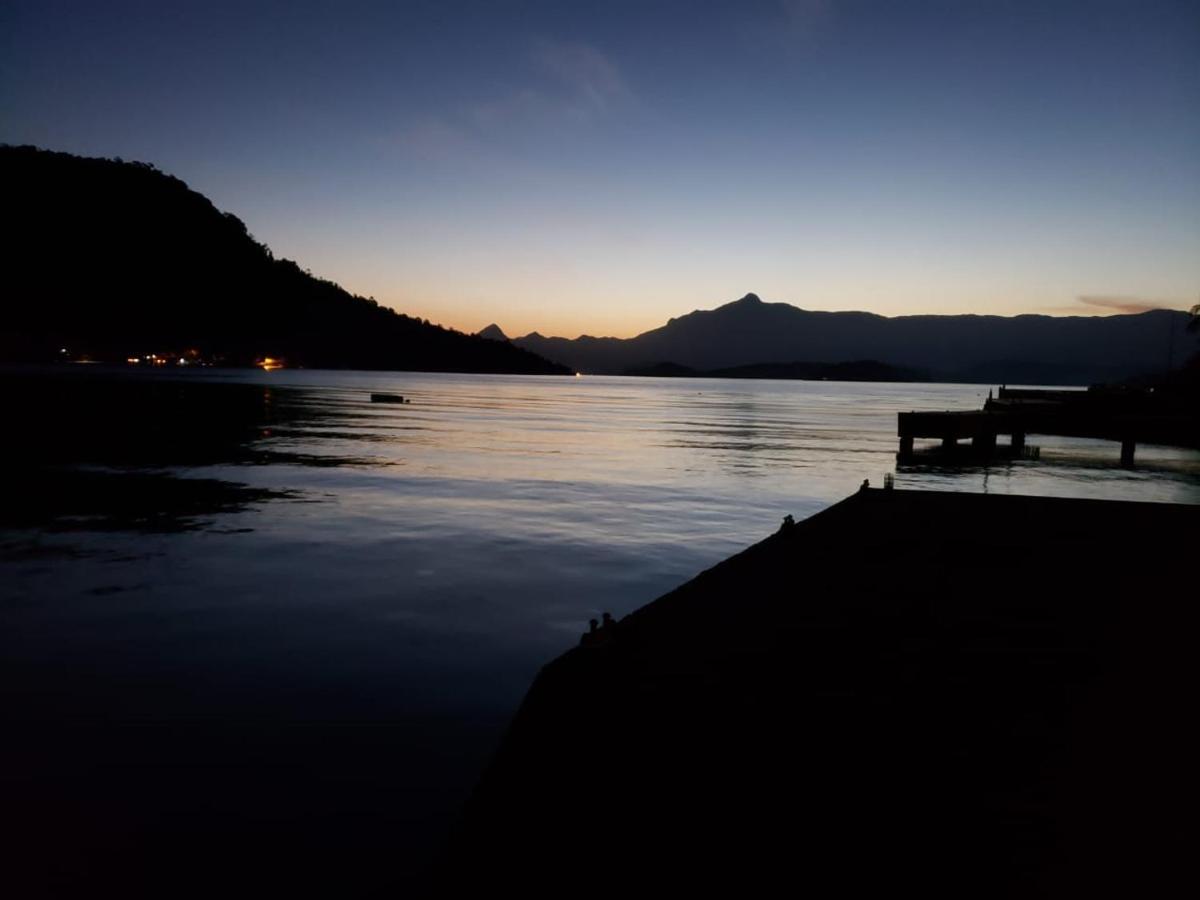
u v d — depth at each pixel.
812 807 2.82
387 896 4.03
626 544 13.87
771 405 96.38
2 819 4.73
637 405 88.94
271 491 19.48
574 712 3.65
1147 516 8.87
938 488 21.09
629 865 2.64
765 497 20.09
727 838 2.68
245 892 4.07
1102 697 3.73
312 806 4.92
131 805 4.91
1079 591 5.65
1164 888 2.31
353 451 30.20
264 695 6.73
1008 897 2.29
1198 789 2.88
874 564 6.55
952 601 5.41
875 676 4.02
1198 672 4.05
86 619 8.88
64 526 14.67
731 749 3.26
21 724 6.07
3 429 38.12
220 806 4.91
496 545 13.51
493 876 2.89
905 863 2.48
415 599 9.98
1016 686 3.86
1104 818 2.69
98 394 77.25
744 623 4.92
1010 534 7.80
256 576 11.02
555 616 9.37
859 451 33.62
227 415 52.59
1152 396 35.34
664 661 4.27
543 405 81.69
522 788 3.18
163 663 7.49
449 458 28.38
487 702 6.65
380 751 5.70
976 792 2.88
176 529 14.47
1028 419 28.97
